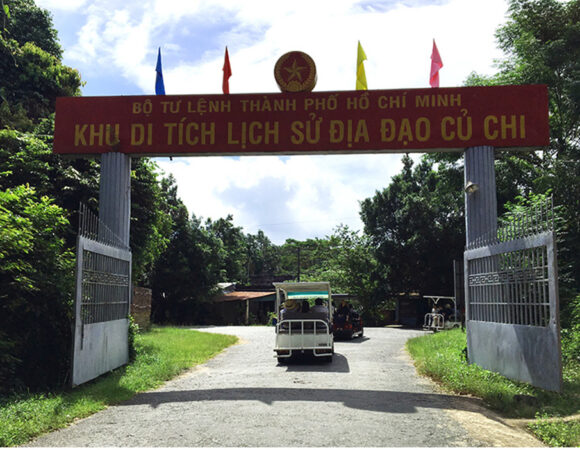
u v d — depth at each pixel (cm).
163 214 2125
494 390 825
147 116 1186
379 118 1145
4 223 873
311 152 1161
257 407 749
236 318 4588
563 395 757
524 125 1123
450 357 1186
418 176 4175
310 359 1395
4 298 878
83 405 748
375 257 3931
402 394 861
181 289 4166
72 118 1195
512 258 931
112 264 1093
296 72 1170
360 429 624
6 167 1433
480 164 1120
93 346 964
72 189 1509
